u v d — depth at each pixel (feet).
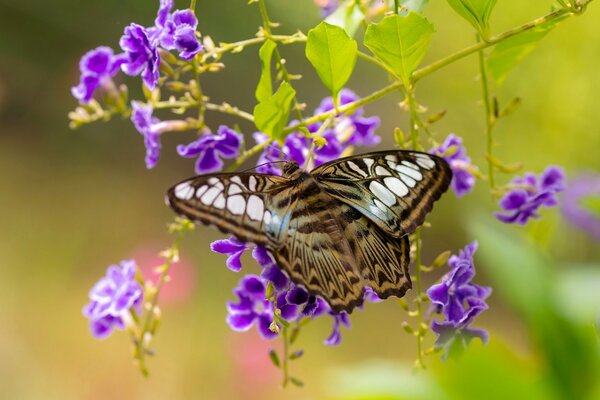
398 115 5.81
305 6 6.95
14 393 4.46
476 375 2.33
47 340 4.88
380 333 5.46
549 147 3.29
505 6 3.35
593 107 3.19
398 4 2.12
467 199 4.50
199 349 4.50
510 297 2.31
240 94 7.86
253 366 3.78
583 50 3.18
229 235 2.06
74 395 4.47
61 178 7.03
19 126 7.38
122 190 7.00
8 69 7.43
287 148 2.21
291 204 2.08
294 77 2.16
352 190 2.12
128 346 4.70
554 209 2.90
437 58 3.70
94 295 2.27
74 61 7.54
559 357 2.29
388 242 2.12
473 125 3.88
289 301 2.08
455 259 2.15
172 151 7.53
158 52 2.16
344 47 2.12
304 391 4.79
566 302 2.35
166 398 4.31
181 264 3.91
